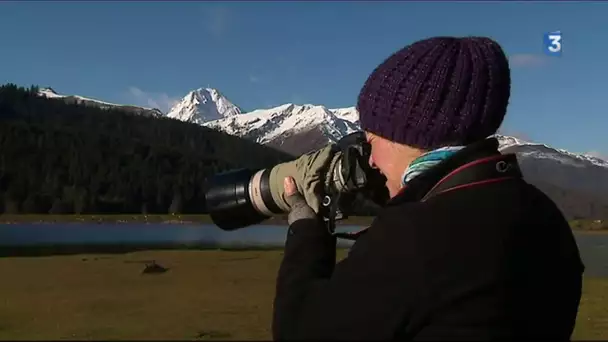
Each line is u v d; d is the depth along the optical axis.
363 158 2.30
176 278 17.45
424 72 1.98
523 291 1.84
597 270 26.30
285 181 2.47
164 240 49.62
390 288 1.81
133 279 16.50
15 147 151.38
